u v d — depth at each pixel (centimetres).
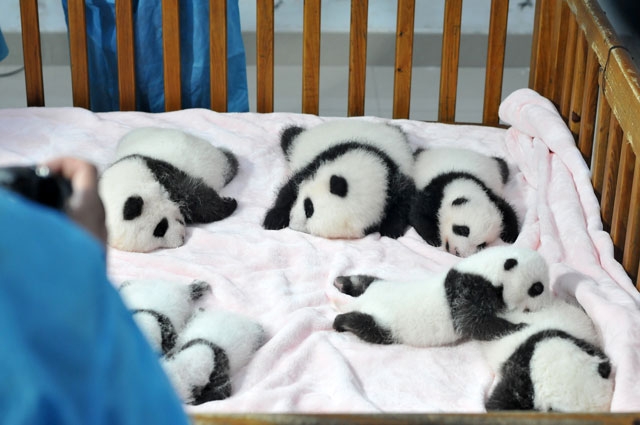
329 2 618
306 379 224
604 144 303
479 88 574
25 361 47
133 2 386
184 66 401
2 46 407
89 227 64
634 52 308
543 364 209
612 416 146
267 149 353
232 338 228
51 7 584
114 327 51
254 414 140
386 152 314
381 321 239
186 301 250
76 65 378
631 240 266
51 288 49
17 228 49
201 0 390
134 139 329
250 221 312
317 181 301
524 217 313
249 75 583
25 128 355
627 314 230
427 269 281
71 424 48
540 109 353
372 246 293
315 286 273
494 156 348
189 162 313
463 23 604
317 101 383
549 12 368
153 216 287
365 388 225
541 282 237
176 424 54
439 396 223
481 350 240
